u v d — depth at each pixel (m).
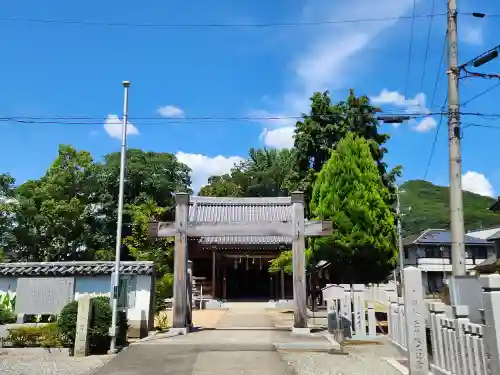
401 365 9.69
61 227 32.50
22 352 12.16
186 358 10.88
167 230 15.73
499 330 5.89
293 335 14.58
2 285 14.80
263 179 49.25
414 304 8.36
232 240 30.88
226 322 19.58
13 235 32.06
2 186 31.97
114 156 42.00
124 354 11.45
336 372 9.27
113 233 37.16
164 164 43.91
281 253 29.27
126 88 14.31
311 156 30.34
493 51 11.23
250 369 9.66
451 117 11.62
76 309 12.13
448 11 12.07
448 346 7.57
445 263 48.31
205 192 44.62
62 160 36.62
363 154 20.05
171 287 24.08
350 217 19.14
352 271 19.69
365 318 14.48
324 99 29.67
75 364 10.61
